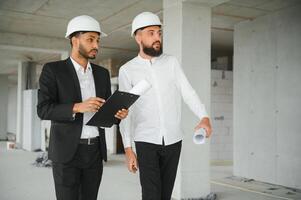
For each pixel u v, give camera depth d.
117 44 9.38
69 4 6.14
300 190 5.33
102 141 2.12
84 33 2.00
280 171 5.68
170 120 2.28
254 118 6.20
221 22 6.62
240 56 6.55
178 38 4.62
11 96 22.64
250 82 6.32
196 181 4.65
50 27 7.95
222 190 5.26
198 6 4.68
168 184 2.34
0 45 8.57
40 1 6.02
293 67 5.54
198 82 4.66
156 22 2.24
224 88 8.35
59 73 2.04
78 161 2.04
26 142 11.24
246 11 5.90
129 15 6.72
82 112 1.90
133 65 2.35
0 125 16.98
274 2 5.43
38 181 5.81
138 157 2.30
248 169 6.29
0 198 4.52
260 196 4.89
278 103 5.76
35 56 11.62
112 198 4.64
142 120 2.28
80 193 2.15
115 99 1.85
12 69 15.07
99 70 2.20
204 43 4.71
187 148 4.61
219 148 8.26
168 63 2.33
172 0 4.73
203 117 2.23
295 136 5.45
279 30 5.80
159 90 2.27
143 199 2.28
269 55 5.96
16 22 7.53
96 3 6.04
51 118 1.94
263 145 6.00
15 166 7.58
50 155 2.04
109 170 7.23
